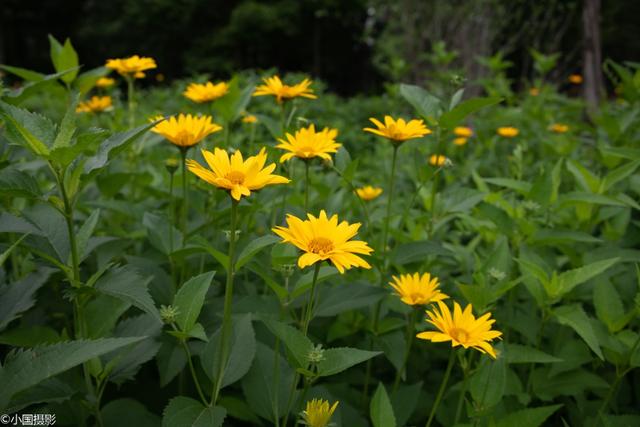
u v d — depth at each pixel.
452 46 3.10
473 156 1.48
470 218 0.81
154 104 2.13
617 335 0.61
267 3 6.90
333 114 2.40
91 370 0.53
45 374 0.41
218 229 0.76
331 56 7.46
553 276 0.61
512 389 0.62
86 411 0.55
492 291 0.59
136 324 0.56
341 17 6.78
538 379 0.64
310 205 0.84
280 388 0.58
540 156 1.45
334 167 0.68
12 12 8.50
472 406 0.55
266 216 0.84
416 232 0.78
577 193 0.72
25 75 0.77
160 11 6.95
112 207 0.72
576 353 0.63
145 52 7.38
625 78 0.97
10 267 0.77
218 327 0.63
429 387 0.71
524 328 0.66
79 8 8.67
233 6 7.20
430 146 1.28
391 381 0.72
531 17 3.21
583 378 0.63
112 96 1.23
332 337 0.67
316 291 0.64
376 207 1.00
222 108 0.82
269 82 0.77
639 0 5.36
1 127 0.62
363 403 0.65
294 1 6.70
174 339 0.61
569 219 0.83
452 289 0.76
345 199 0.89
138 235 0.76
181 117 0.64
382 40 3.70
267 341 0.65
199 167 0.47
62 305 0.71
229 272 0.49
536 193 0.72
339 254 0.46
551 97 1.88
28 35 9.02
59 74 0.64
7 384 0.41
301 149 0.64
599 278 0.63
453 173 1.36
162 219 0.67
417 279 0.60
